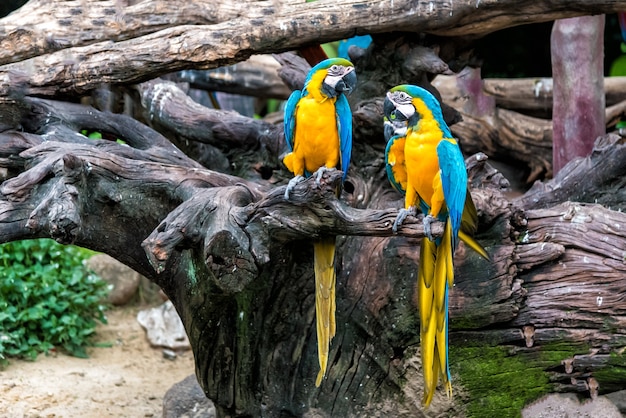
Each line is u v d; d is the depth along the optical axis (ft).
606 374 13.85
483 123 21.21
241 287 11.42
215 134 16.72
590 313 13.66
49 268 21.97
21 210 11.85
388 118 11.68
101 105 17.02
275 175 16.46
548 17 14.05
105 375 20.51
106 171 12.61
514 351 14.01
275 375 14.23
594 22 18.28
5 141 14.07
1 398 18.16
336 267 14.10
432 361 12.13
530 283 13.98
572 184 15.89
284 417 14.43
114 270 25.11
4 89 14.37
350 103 15.29
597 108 18.72
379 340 14.11
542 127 21.24
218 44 14.17
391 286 13.92
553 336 13.83
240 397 14.32
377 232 11.32
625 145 15.62
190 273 13.02
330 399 14.34
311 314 13.97
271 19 14.25
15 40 14.69
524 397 14.19
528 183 21.85
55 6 14.98
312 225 11.35
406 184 12.16
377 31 14.33
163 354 22.62
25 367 20.26
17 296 21.27
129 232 13.15
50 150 12.76
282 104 30.19
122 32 14.99
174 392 17.40
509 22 14.21
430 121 11.48
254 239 11.30
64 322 21.45
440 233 11.24
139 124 16.10
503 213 13.73
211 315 13.35
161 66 14.37
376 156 15.20
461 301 13.80
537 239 13.99
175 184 12.94
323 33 14.28
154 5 14.97
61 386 19.33
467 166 13.98
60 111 15.11
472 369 14.08
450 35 14.82
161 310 23.98
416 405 14.11
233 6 14.92
